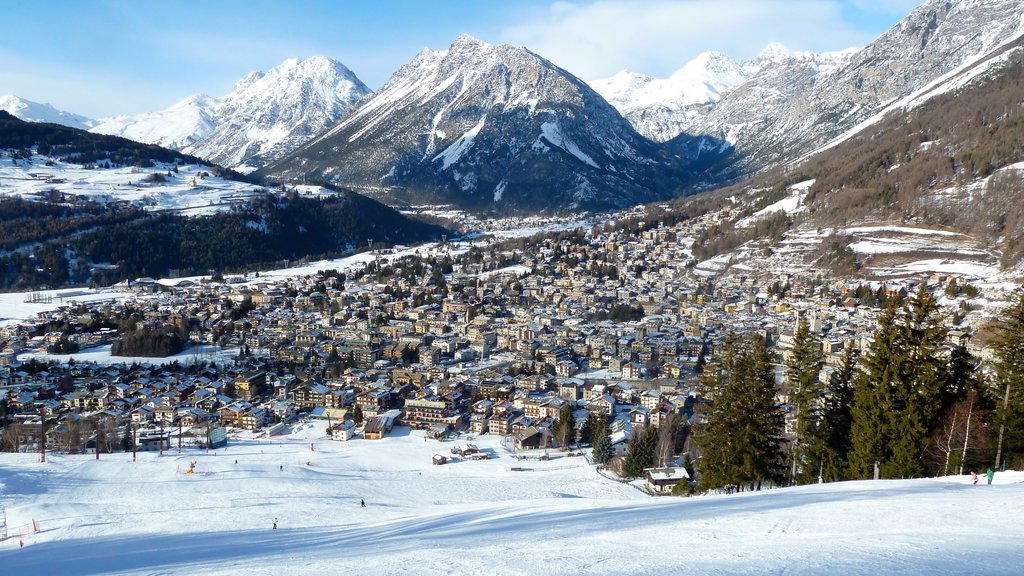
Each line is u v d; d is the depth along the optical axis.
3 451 134.62
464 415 161.12
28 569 46.72
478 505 86.44
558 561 26.94
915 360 58.88
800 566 22.66
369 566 29.70
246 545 52.53
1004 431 58.22
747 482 65.19
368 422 154.00
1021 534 27.09
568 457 131.00
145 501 96.69
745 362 65.44
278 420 163.38
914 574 20.78
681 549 27.78
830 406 69.31
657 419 141.00
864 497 38.94
